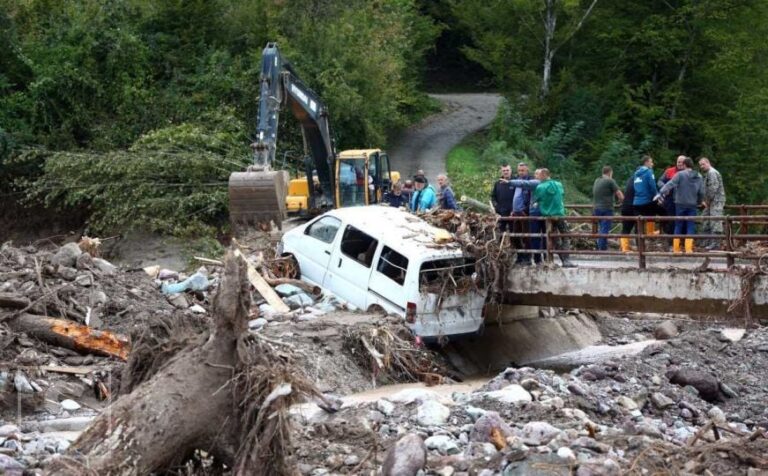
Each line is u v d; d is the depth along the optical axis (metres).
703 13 44.03
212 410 7.59
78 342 12.97
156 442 7.36
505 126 43.97
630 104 44.16
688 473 8.66
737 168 42.66
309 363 14.09
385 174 27.53
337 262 17.83
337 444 9.58
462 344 17.97
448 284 16.89
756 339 16.88
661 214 19.92
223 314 7.70
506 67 47.72
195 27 39.84
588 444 9.10
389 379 15.17
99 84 35.91
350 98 38.72
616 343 20.80
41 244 33.72
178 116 35.56
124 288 15.87
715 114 45.00
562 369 17.67
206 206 30.30
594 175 41.31
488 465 8.54
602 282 17.12
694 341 16.34
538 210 18.41
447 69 62.41
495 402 11.14
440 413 10.42
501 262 17.45
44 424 10.82
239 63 38.16
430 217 18.41
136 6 39.28
